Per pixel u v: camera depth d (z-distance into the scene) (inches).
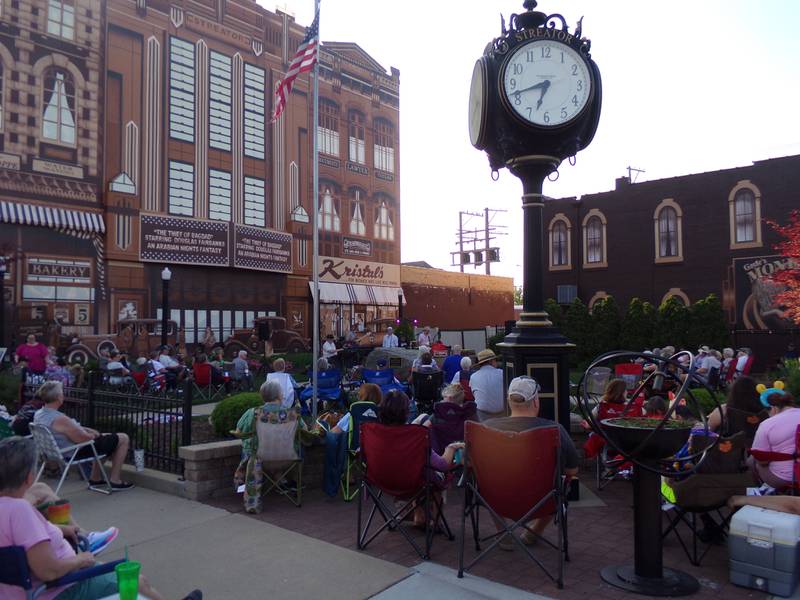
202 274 1039.0
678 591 160.2
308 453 280.8
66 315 852.6
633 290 1104.8
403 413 197.3
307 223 1233.4
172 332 959.6
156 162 968.9
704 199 1037.8
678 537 189.0
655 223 1085.8
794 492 186.5
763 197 981.2
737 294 995.3
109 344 836.6
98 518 233.3
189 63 1026.7
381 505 207.5
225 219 1074.1
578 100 253.1
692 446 186.7
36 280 825.5
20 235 814.5
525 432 166.1
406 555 193.2
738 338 977.5
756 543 162.4
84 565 123.8
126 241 920.3
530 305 262.5
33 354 568.7
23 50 821.2
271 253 1144.2
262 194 1149.7
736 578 166.1
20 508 118.9
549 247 1205.1
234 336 1019.3
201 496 257.3
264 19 1163.3
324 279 1291.8
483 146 271.1
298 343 1080.8
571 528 217.5
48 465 306.7
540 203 264.7
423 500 200.8
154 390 569.9
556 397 252.4
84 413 337.7
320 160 1301.7
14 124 810.8
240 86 1114.1
